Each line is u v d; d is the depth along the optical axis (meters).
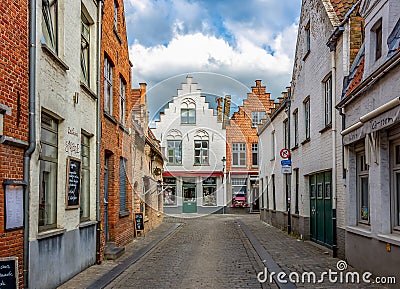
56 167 8.53
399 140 7.81
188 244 15.41
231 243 15.67
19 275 6.48
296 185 17.66
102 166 11.59
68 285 8.18
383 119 7.34
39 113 7.19
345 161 10.26
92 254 10.45
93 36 11.21
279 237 16.95
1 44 6.13
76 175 9.20
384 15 8.13
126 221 14.93
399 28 7.59
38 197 7.16
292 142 17.84
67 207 8.60
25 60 6.87
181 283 8.48
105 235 12.63
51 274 7.70
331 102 12.06
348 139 9.60
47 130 8.07
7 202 6.14
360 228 9.42
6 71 6.26
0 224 5.98
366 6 9.02
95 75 11.12
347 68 10.75
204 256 12.31
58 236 8.12
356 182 10.16
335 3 12.82
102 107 11.68
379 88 7.88
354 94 9.17
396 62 6.95
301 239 15.80
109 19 12.77
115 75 13.64
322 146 12.83
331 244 12.61
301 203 15.95
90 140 10.97
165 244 15.45
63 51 8.66
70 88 9.05
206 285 8.28
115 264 10.62
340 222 11.01
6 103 6.25
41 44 7.39
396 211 7.96
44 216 7.84
